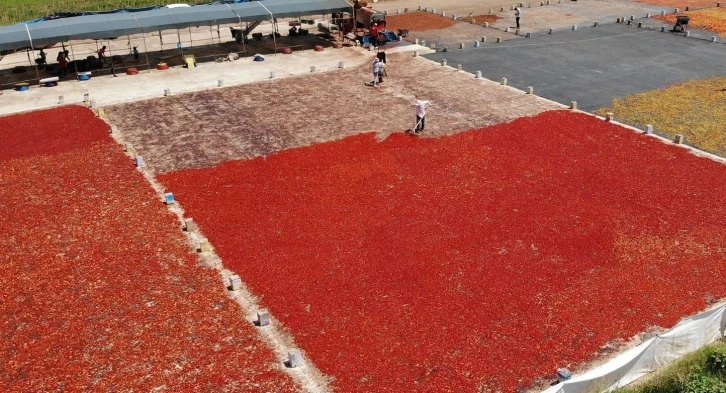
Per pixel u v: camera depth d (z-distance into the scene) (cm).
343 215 2258
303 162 2698
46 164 2691
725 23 4828
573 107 3253
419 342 1598
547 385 1457
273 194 2423
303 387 1460
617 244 2053
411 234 2122
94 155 2783
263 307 1756
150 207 2331
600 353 1562
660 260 1964
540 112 3222
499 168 2620
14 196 2412
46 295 1814
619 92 3488
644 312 1711
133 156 2783
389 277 1877
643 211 2264
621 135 2930
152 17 3969
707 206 2292
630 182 2484
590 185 2466
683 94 3419
